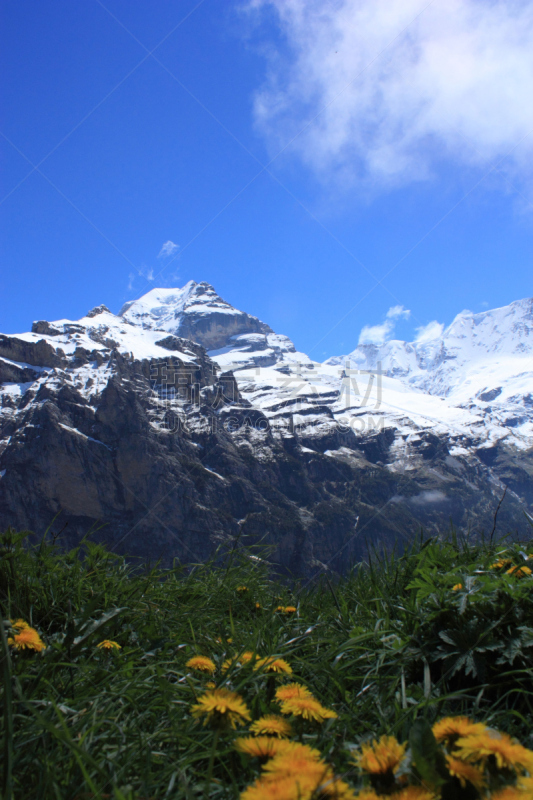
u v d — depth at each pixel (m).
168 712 2.42
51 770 1.79
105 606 3.90
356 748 1.88
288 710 1.95
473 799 1.36
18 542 4.31
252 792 1.15
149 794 1.78
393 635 3.27
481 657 2.71
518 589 2.92
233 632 3.38
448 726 1.50
